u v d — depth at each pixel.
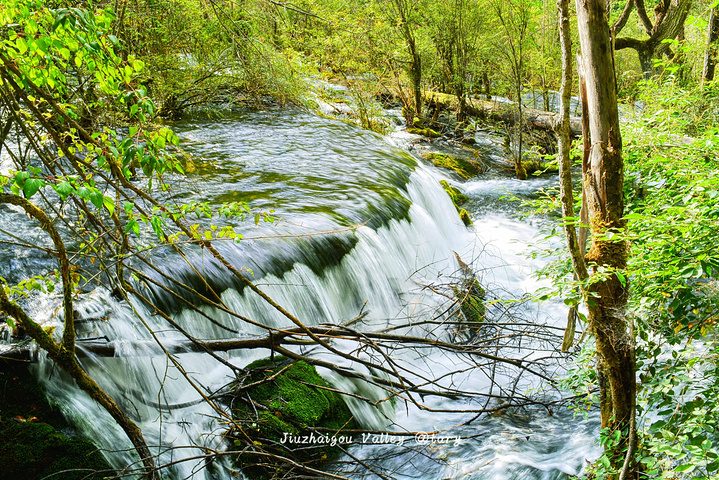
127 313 4.35
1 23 2.76
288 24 8.03
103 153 3.01
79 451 3.41
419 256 7.87
